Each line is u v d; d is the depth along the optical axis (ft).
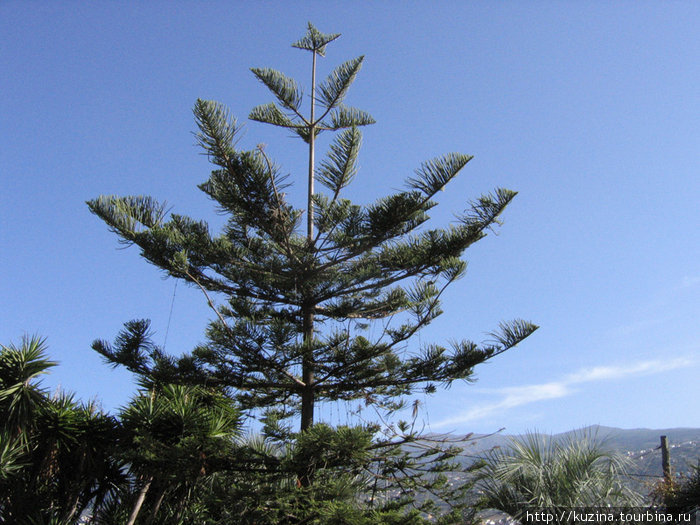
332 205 23.07
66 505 18.66
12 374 19.85
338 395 24.13
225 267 22.99
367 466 19.24
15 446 18.81
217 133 19.92
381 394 23.90
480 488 20.63
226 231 23.75
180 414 16.98
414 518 17.74
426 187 21.47
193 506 19.76
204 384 21.33
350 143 22.22
